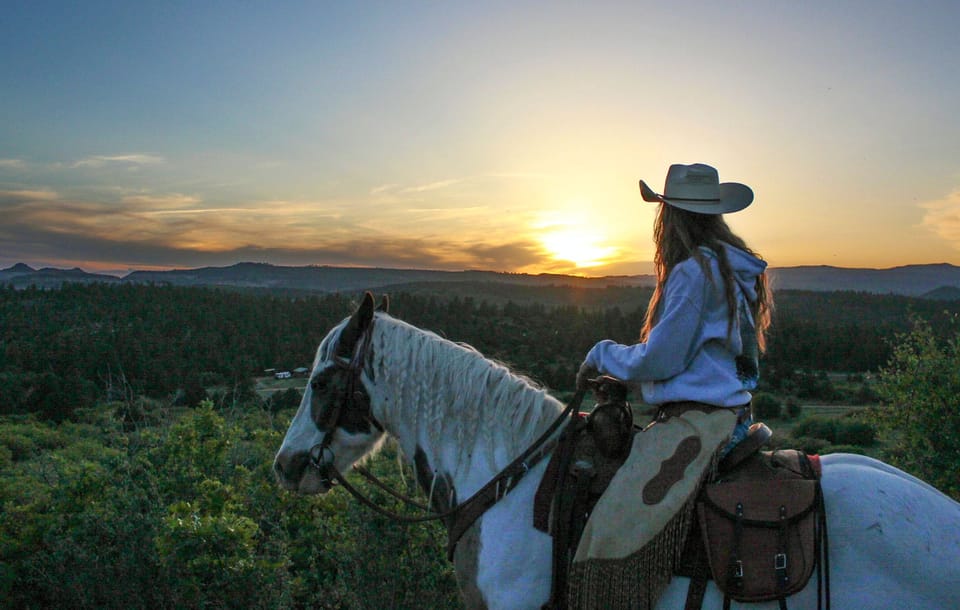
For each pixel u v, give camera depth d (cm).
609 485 214
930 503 201
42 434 1380
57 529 413
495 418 246
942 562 190
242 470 499
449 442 250
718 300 214
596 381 237
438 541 390
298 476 261
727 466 217
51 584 376
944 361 656
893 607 192
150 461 473
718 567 199
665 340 210
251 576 368
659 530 202
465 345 265
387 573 378
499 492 232
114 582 366
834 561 199
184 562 373
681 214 231
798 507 201
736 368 218
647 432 220
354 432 262
